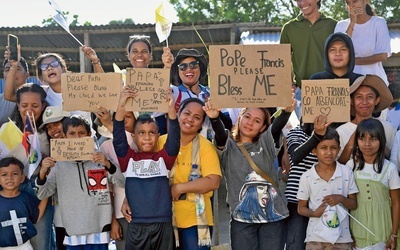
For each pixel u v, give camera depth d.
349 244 5.11
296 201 5.29
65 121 5.29
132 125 5.51
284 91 4.88
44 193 5.19
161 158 4.97
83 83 5.06
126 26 12.46
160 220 4.89
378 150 5.15
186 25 12.49
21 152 5.40
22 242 5.18
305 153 5.00
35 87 5.71
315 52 6.56
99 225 5.25
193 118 5.08
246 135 5.11
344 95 4.82
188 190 4.94
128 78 4.93
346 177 5.15
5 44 13.34
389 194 5.23
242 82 4.89
